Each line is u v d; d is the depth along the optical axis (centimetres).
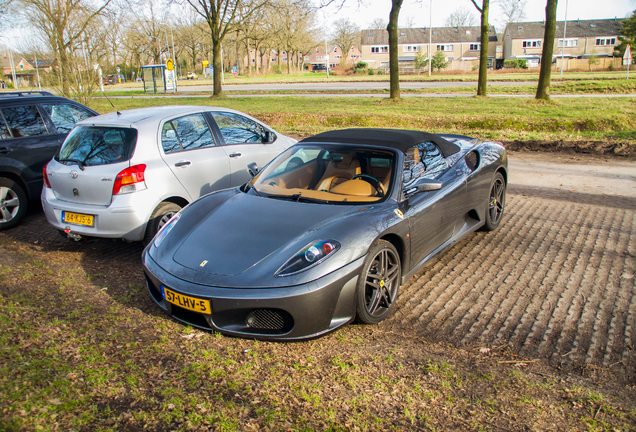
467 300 352
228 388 238
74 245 490
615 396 238
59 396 220
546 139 1130
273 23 5322
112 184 419
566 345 287
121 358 262
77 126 466
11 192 550
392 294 329
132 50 6303
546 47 1798
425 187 345
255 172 429
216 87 2712
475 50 7750
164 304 303
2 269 398
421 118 1493
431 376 254
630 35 5247
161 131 462
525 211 589
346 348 284
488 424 216
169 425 207
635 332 299
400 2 1956
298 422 213
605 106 1642
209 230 322
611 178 757
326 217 316
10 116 563
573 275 391
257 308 272
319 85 3534
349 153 381
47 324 295
